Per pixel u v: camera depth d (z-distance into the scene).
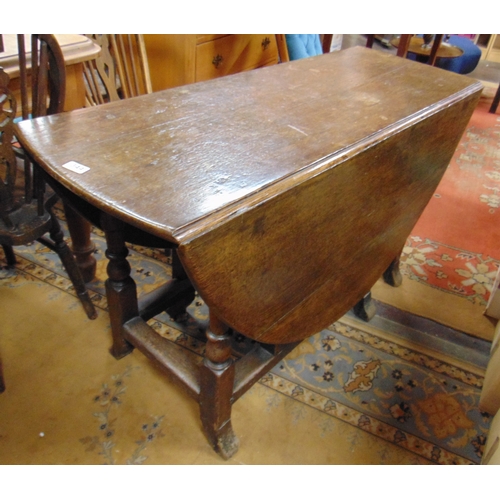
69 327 1.59
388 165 1.17
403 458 1.30
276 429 1.34
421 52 3.78
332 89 1.35
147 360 1.51
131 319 1.38
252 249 0.88
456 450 1.33
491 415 1.43
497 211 2.46
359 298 1.46
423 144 1.28
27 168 1.23
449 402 1.46
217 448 1.25
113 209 0.79
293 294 1.08
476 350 1.66
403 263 2.06
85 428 1.30
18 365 1.45
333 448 1.31
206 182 0.86
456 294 1.91
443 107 1.29
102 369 1.46
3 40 1.37
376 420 1.39
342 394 1.46
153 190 0.83
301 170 0.93
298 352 1.59
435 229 2.29
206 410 1.20
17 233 1.24
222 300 0.88
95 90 1.72
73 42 1.38
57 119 1.04
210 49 2.37
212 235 0.78
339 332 1.68
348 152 1.01
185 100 1.19
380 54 1.70
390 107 1.25
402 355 1.61
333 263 1.18
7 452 1.23
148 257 1.95
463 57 3.82
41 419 1.31
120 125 1.04
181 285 1.51
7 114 1.08
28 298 1.69
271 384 1.47
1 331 1.56
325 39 3.02
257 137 1.04
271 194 0.86
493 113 3.67
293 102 1.24
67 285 1.75
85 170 0.88
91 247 1.69
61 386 1.40
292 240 0.98
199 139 1.01
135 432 1.30
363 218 1.19
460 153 3.03
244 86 1.32
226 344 1.07
